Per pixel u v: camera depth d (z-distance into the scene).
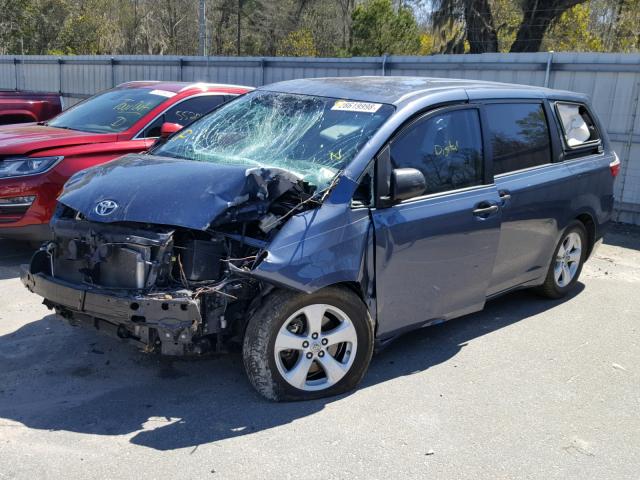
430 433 3.71
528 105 5.41
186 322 3.49
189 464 3.29
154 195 3.78
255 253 3.72
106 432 3.56
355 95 4.66
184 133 5.06
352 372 4.07
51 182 6.27
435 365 4.63
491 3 22.12
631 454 3.61
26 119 10.62
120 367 4.35
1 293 5.67
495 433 3.75
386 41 31.23
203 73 15.85
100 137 6.82
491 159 4.86
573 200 5.71
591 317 5.75
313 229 3.74
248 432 3.61
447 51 21.31
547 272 5.78
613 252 8.35
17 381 4.11
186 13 45.62
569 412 4.05
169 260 3.63
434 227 4.32
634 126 9.83
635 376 4.60
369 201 4.07
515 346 5.04
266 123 4.73
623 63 9.75
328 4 44.72
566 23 26.72
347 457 3.43
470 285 4.74
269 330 3.73
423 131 4.43
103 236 3.71
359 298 4.01
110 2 43.00
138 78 17.39
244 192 3.72
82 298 3.68
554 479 3.35
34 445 3.40
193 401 3.92
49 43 40.56
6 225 6.15
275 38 44.97
